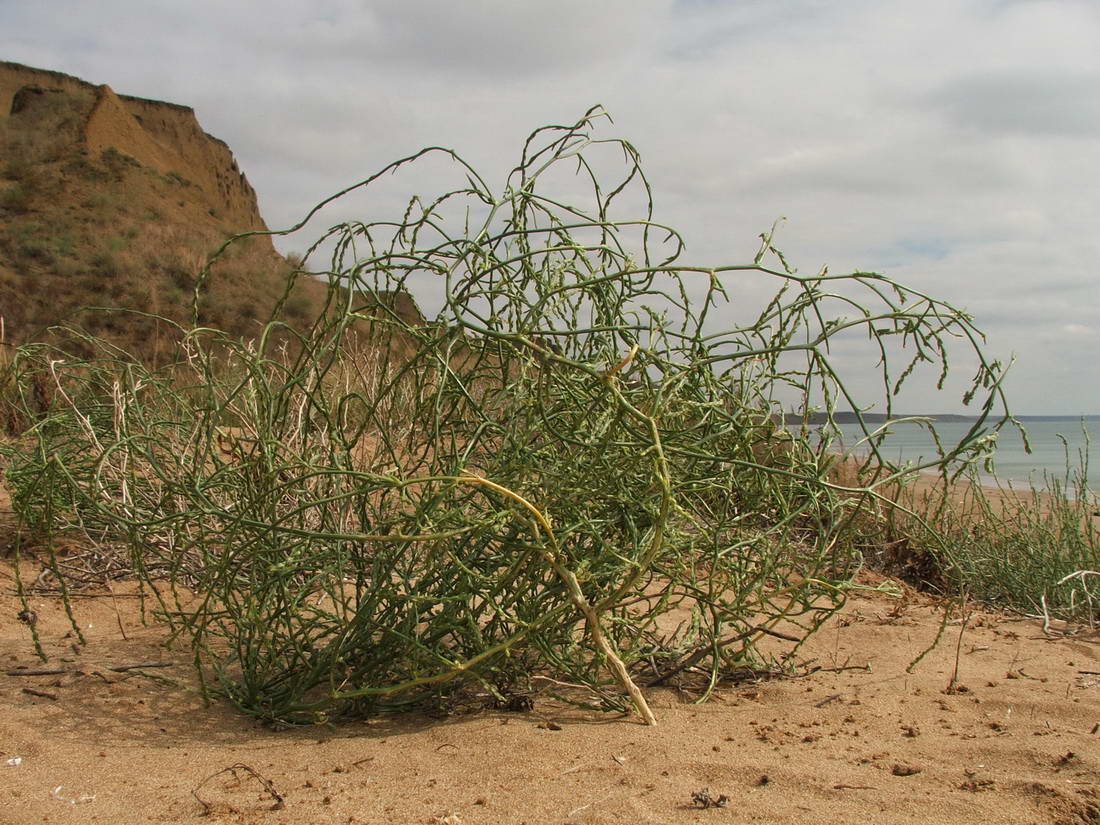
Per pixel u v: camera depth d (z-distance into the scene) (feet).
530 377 9.60
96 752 8.20
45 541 14.69
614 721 9.17
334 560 9.52
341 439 9.96
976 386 9.85
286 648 9.64
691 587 10.14
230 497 12.71
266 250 106.42
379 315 10.46
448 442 12.03
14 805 7.01
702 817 6.97
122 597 13.28
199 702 9.62
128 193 111.14
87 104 126.11
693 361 9.41
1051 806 7.19
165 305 83.25
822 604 14.56
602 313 9.83
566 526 9.07
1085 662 11.96
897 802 7.26
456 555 8.95
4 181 107.65
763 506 10.84
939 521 17.03
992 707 9.87
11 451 14.97
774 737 8.76
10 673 10.18
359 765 7.95
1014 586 16.51
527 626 8.68
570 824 6.84
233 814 6.92
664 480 8.21
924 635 13.09
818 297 9.57
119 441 10.21
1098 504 18.97
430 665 9.25
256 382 10.43
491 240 9.71
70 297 84.12
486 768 7.85
